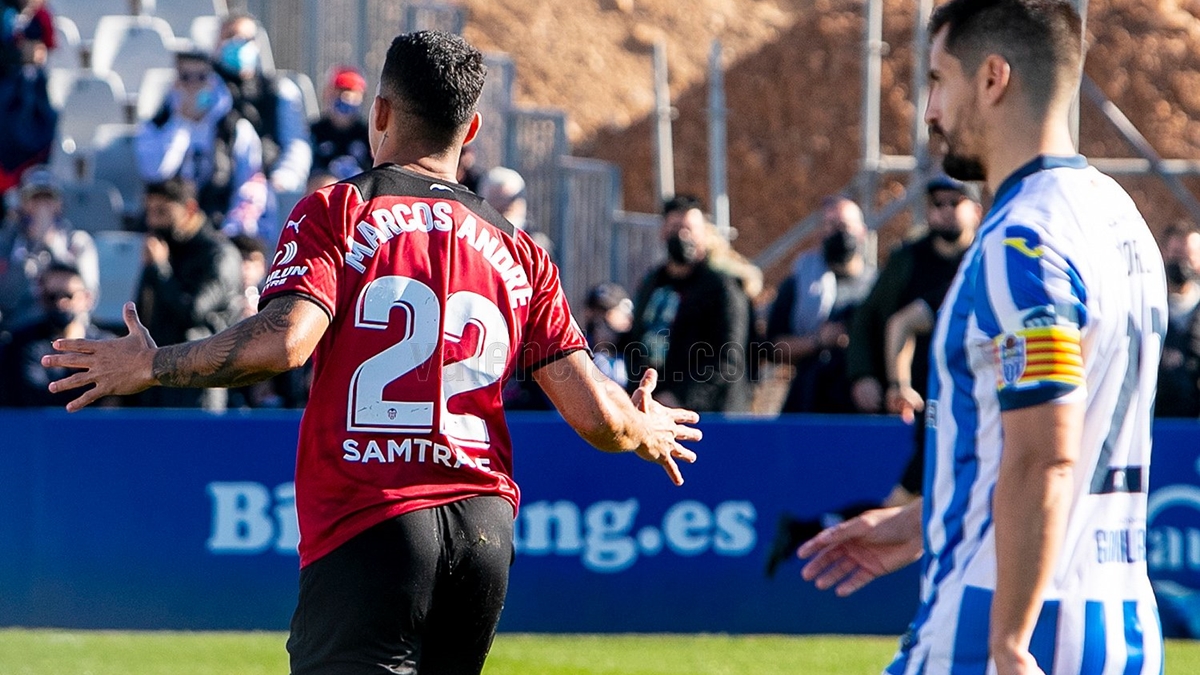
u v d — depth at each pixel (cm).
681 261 2617
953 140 897
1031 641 847
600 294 2992
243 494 2302
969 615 852
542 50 6391
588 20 6612
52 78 4056
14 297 3184
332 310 976
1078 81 878
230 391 2766
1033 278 824
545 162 4297
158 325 2619
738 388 2600
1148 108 5831
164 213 2633
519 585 2336
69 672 1997
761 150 5984
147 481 2295
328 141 3594
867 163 3900
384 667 977
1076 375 812
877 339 2438
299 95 3709
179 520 2295
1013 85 867
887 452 2333
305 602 995
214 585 2295
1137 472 876
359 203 1006
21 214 3316
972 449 858
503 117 4322
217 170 3347
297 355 952
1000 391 823
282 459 2303
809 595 2347
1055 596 848
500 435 1042
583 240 4225
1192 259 2842
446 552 994
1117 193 880
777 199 5816
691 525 2345
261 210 3416
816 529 2334
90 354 972
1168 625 2298
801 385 2752
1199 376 2781
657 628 2336
